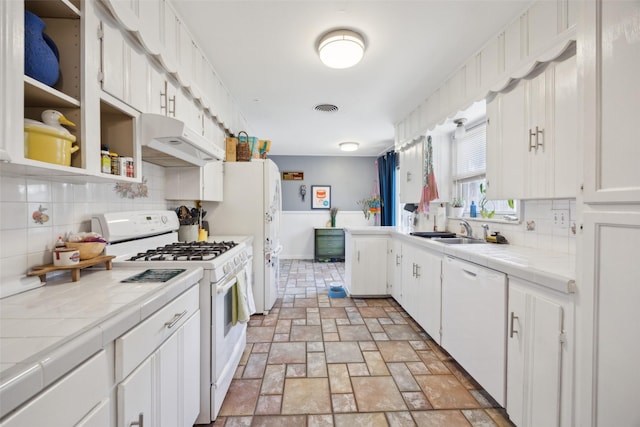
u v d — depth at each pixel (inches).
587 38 35.4
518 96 67.9
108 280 43.9
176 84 67.5
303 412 58.6
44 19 38.3
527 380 49.3
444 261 79.6
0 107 27.0
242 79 98.7
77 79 38.8
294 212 235.6
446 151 121.4
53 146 34.7
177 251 65.7
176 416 42.9
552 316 44.1
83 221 53.3
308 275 178.7
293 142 194.9
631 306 30.8
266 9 64.2
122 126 51.8
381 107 126.6
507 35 69.7
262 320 106.6
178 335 43.9
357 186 238.8
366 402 61.6
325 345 87.2
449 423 55.9
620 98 31.5
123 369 30.4
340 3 62.4
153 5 54.7
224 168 109.9
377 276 131.0
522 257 59.9
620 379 32.0
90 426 26.0
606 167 33.3
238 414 57.9
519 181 67.6
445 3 62.6
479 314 62.9
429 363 77.2
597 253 34.7
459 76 90.7
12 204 39.3
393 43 77.5
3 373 19.1
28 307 32.1
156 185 82.0
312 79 98.9
